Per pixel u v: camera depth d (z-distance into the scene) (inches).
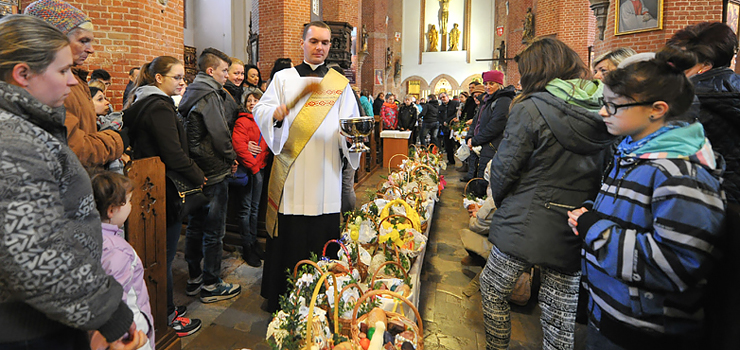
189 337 93.3
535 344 94.6
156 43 167.6
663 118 44.8
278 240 99.8
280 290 100.5
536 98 64.9
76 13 64.9
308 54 96.4
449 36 1042.7
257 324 99.4
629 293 44.3
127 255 52.0
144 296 55.9
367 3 860.6
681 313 42.2
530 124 64.7
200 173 93.8
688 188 39.7
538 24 484.4
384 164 327.3
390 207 106.6
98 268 35.4
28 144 31.2
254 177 135.8
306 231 98.4
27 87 35.3
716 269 40.8
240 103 136.5
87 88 72.6
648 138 45.6
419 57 1056.2
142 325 51.4
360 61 707.4
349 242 90.2
